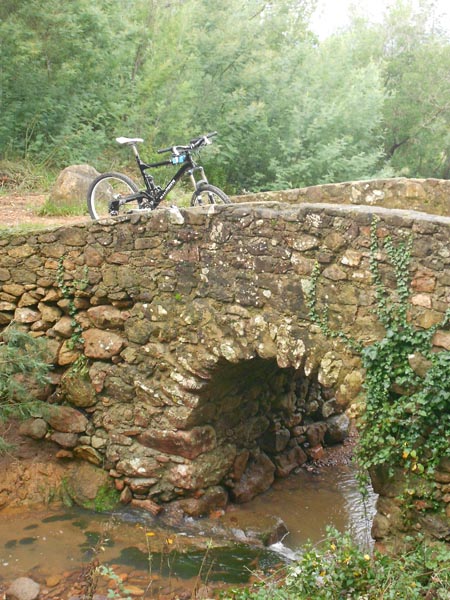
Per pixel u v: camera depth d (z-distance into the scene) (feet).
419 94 71.10
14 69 45.03
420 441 18.47
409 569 17.52
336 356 19.47
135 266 23.36
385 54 83.41
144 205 27.20
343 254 19.01
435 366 17.67
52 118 46.37
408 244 17.92
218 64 53.93
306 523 25.43
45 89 46.14
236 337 21.52
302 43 59.31
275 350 20.66
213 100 52.13
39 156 44.34
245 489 26.61
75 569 20.90
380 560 17.70
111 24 49.39
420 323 18.01
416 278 17.94
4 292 25.66
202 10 54.34
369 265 18.58
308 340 19.94
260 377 26.25
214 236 21.44
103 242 23.73
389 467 19.13
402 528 19.06
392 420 18.48
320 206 19.49
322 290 19.53
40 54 45.98
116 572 20.89
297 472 29.55
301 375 29.78
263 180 52.70
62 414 25.48
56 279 24.71
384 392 18.61
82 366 25.25
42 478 25.07
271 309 20.63
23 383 25.41
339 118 52.85
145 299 23.43
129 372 24.36
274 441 28.71
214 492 25.16
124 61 51.31
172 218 22.20
